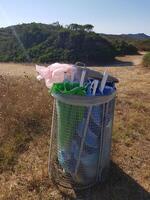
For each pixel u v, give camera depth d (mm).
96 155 1477
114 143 1930
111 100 1471
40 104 2324
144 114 2502
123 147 1896
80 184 1494
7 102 2328
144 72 5426
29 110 2227
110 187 1521
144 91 3393
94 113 1418
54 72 1465
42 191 1465
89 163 1466
